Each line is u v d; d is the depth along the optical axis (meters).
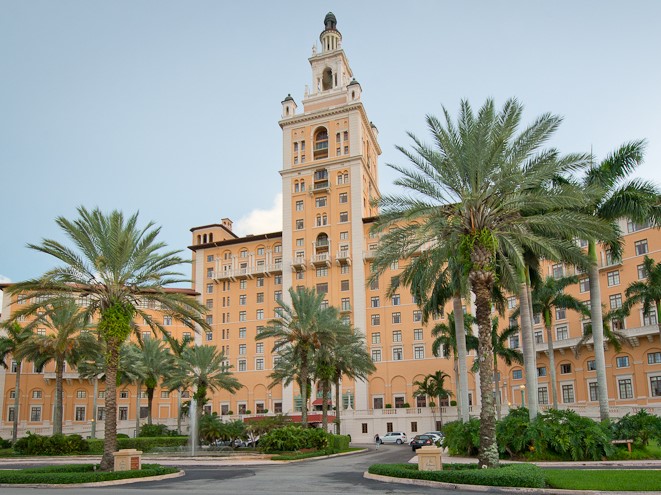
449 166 27.08
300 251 96.31
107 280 30.36
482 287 25.33
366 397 85.88
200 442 51.22
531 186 27.73
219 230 108.50
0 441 54.50
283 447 43.62
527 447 29.73
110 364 29.33
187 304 32.19
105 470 27.67
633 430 29.47
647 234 64.94
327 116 100.06
